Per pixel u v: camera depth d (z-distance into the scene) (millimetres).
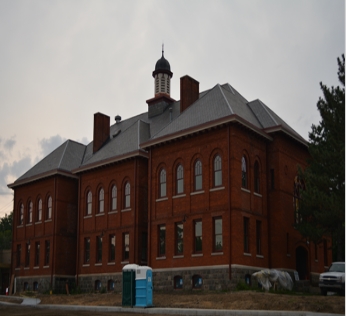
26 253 48312
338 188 30828
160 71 47938
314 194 30109
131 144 41375
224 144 32875
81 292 41594
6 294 46906
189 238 33688
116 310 25156
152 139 37062
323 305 21875
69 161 47812
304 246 36875
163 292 33719
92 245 42031
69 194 46750
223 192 32344
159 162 36969
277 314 20500
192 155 34719
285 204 35312
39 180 47938
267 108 38906
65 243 45312
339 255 30844
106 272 40125
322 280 27781
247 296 25266
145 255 38656
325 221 30328
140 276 25266
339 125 31094
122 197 40281
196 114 36562
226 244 31406
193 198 34031
